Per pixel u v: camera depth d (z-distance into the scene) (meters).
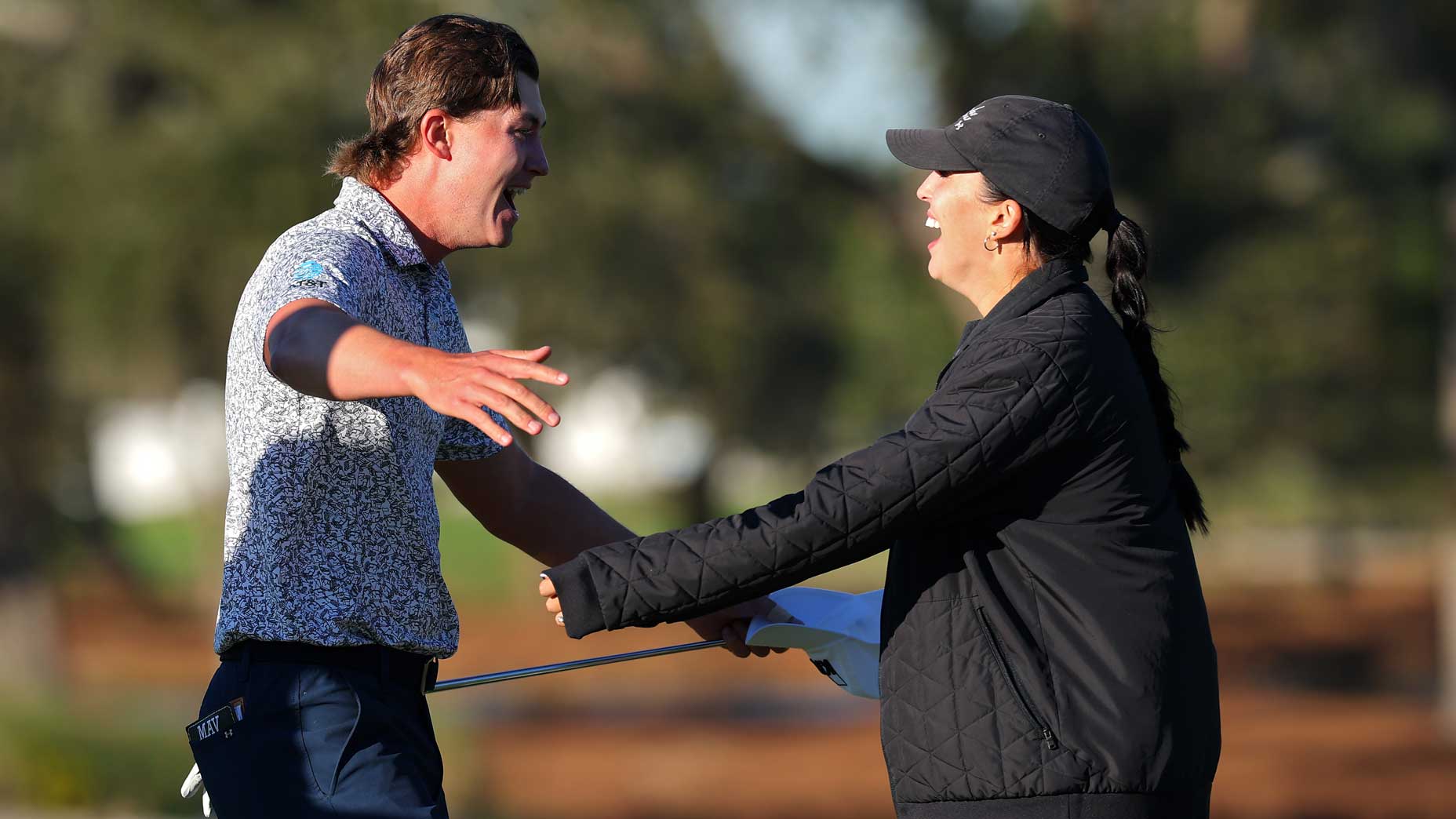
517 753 57.12
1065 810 9.33
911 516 9.52
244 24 45.84
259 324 9.61
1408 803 47.41
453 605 10.52
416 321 10.45
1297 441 54.00
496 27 10.75
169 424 61.59
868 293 63.47
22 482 63.34
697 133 50.56
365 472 9.95
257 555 9.88
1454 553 60.78
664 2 48.66
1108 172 10.44
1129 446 9.82
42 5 50.34
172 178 44.91
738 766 54.44
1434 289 55.06
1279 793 48.84
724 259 51.91
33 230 48.53
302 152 44.75
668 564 9.61
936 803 9.62
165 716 40.31
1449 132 52.94
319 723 9.84
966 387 9.65
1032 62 49.00
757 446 63.81
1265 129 51.28
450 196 10.62
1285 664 76.00
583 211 48.06
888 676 9.91
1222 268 52.78
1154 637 9.60
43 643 66.56
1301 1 49.88
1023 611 9.64
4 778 36.09
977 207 10.45
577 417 57.78
